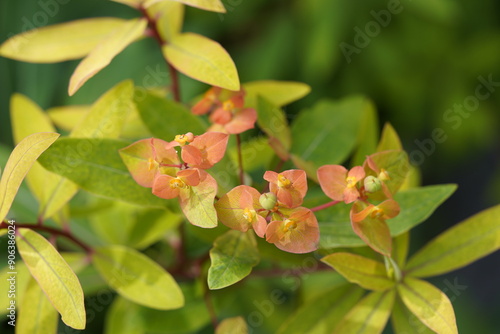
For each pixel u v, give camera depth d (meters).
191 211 0.44
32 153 0.44
